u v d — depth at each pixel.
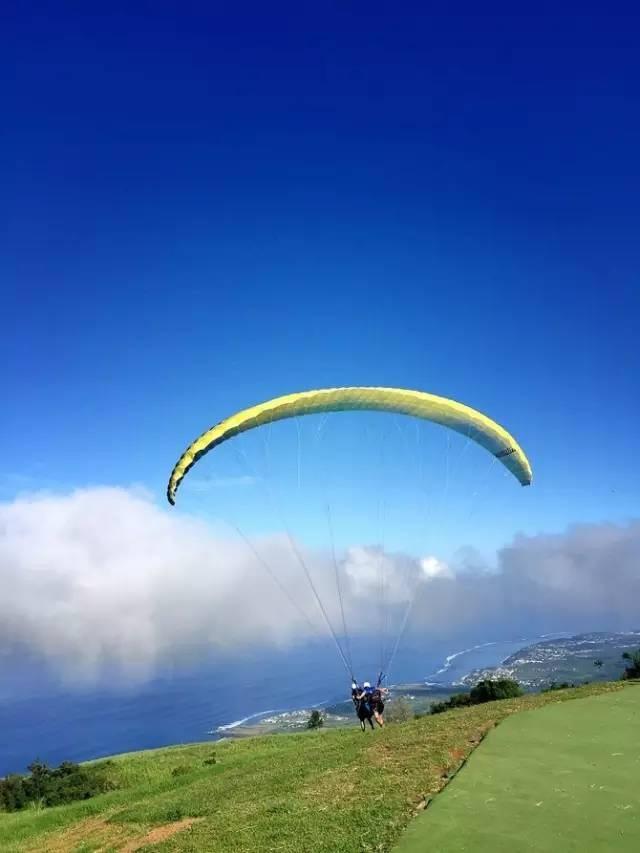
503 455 26.75
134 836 15.96
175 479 23.02
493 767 13.87
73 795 29.25
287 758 21.89
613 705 18.59
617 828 10.19
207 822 14.88
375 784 14.36
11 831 21.61
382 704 24.16
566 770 13.30
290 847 11.56
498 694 33.47
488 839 10.20
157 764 34.50
